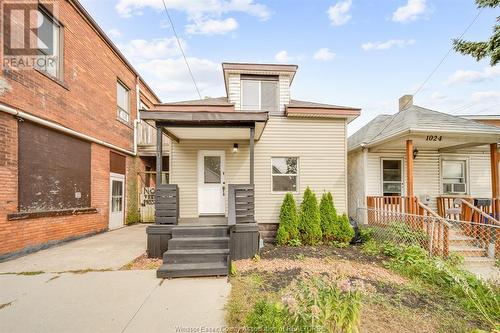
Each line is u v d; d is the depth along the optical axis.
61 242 6.20
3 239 4.74
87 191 7.32
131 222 10.02
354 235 6.95
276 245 6.70
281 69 7.88
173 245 4.84
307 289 2.38
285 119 7.73
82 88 7.09
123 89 10.01
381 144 7.95
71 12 6.66
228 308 2.97
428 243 5.70
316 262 5.13
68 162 6.55
